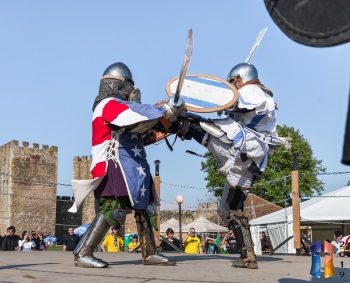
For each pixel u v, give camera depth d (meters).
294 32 2.13
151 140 6.68
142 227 6.32
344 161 1.78
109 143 5.95
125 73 6.28
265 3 2.23
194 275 5.18
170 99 5.82
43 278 4.59
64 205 84.31
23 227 77.69
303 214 20.72
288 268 6.19
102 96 6.19
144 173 6.05
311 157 62.66
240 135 6.13
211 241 18.58
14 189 77.56
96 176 5.91
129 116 5.76
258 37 6.86
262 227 26.25
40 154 80.25
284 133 61.97
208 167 57.88
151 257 6.30
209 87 6.27
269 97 6.35
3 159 79.31
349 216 20.06
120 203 5.97
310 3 2.11
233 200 6.29
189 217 55.50
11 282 4.27
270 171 59.47
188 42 5.21
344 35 2.02
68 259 7.29
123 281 4.50
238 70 6.50
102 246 15.64
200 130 6.42
